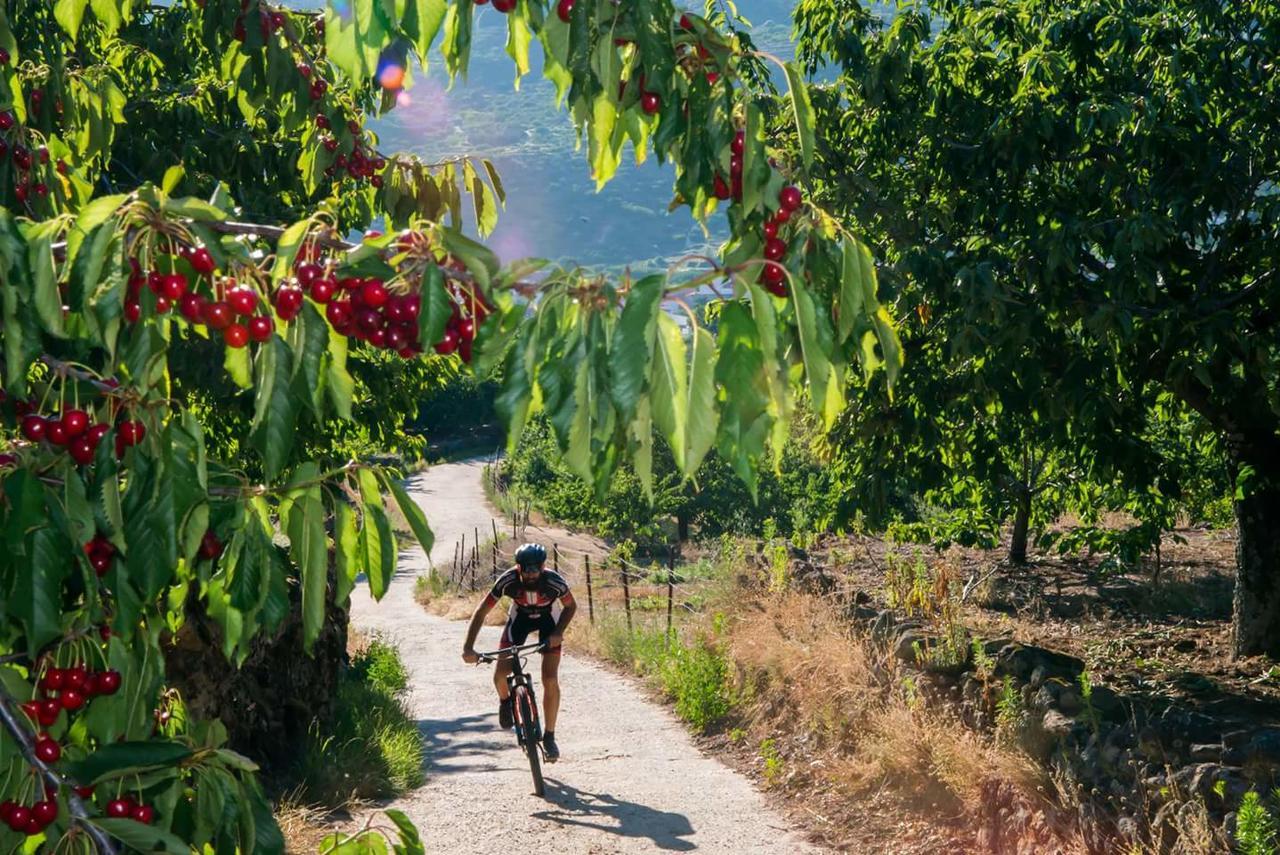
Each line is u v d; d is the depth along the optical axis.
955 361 8.08
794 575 13.38
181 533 2.16
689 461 1.77
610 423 1.81
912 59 9.20
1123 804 6.05
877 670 9.36
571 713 12.30
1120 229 7.56
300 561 2.24
